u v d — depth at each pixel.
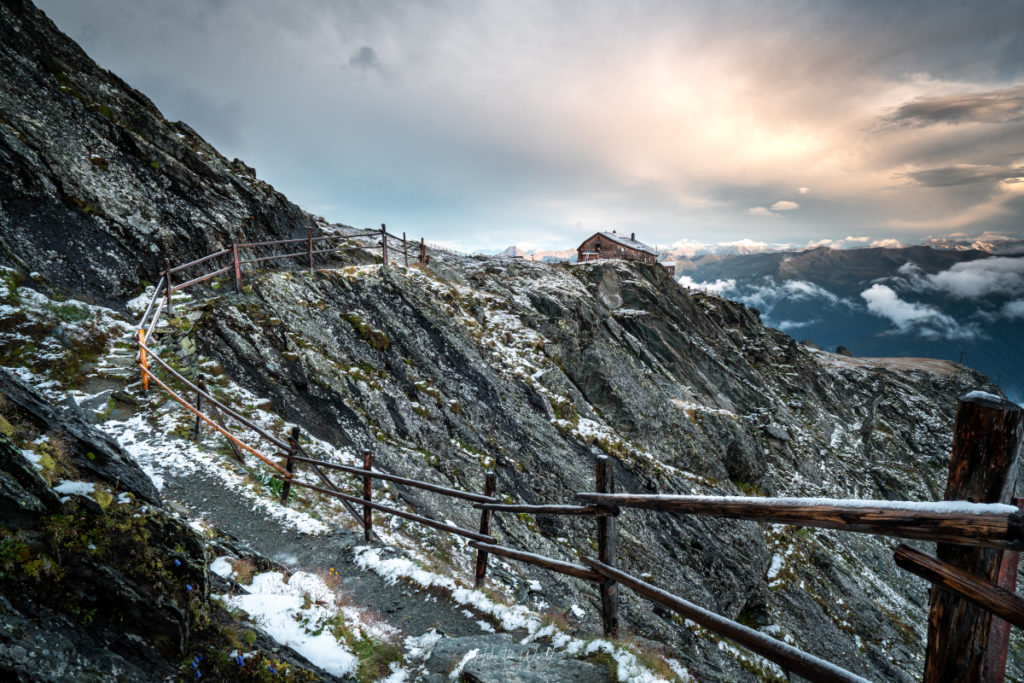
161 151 22.72
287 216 27.83
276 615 5.62
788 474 50.94
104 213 19.20
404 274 25.41
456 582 8.47
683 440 34.09
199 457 12.04
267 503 10.70
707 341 63.53
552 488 20.81
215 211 23.38
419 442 18.19
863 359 144.00
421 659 5.77
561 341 33.09
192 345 16.19
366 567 8.82
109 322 16.44
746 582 25.14
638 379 35.34
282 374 16.77
